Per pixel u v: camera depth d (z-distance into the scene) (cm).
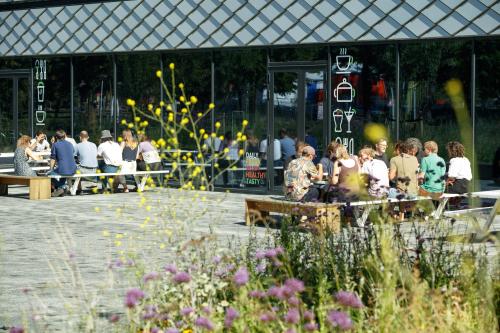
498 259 740
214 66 2267
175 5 2355
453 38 1870
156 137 2342
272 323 604
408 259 831
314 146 2100
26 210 1805
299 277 819
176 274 631
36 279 1034
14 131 2725
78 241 1345
